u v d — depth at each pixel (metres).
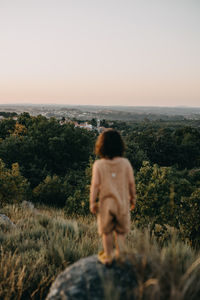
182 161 47.19
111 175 2.40
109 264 2.35
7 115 105.38
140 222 7.30
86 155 29.44
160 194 7.39
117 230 2.45
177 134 56.25
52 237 5.11
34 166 24.56
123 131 104.56
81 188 16.81
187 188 14.96
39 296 3.25
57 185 19.44
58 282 2.37
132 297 2.04
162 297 2.06
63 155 27.80
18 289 3.04
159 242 5.20
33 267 3.54
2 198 13.68
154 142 46.81
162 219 6.88
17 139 26.83
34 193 19.44
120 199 2.37
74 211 12.35
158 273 2.21
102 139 2.47
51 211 14.82
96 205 2.46
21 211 9.32
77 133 29.34
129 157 33.28
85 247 4.54
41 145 26.98
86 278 2.24
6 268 3.29
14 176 14.77
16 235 5.30
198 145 49.62
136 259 2.42
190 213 6.26
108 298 1.94
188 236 5.91
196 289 2.24
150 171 8.27
